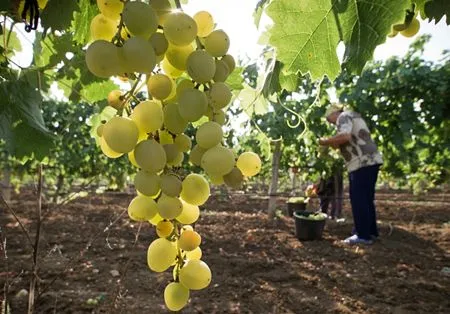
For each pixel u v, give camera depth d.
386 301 4.03
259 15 1.49
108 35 0.94
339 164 8.66
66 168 10.38
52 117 9.59
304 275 4.77
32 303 2.16
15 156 1.32
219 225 7.93
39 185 2.20
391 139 7.47
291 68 1.16
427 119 6.99
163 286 4.35
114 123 0.82
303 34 1.12
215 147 0.90
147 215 0.92
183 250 0.95
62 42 1.57
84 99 1.74
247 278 4.66
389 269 5.03
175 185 0.88
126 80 1.00
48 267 4.76
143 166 0.84
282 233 7.18
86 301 3.84
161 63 0.98
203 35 0.96
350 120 5.80
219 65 0.96
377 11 1.03
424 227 8.70
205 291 4.22
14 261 4.94
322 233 7.14
